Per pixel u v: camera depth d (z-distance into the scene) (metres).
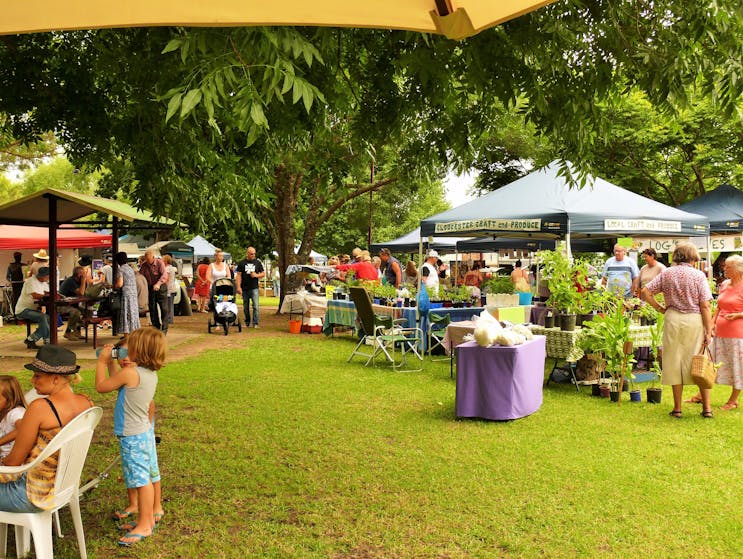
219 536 4.24
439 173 7.53
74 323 13.70
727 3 4.61
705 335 7.30
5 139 13.62
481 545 4.13
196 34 3.23
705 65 5.03
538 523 4.45
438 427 6.97
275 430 6.79
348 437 6.56
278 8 1.74
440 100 6.23
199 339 14.48
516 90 5.84
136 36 5.31
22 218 12.42
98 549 4.05
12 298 18.80
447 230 12.43
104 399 8.19
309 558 3.94
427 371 10.45
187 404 7.95
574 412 7.73
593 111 5.78
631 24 5.23
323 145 9.16
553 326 9.07
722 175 24.11
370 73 6.82
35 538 3.55
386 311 12.94
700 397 8.29
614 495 4.97
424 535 4.27
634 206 11.79
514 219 11.44
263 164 8.56
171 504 4.78
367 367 10.79
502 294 11.43
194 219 8.48
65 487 3.70
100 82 8.16
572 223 11.15
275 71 3.11
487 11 1.72
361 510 4.68
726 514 4.61
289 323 17.03
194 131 5.97
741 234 18.11
